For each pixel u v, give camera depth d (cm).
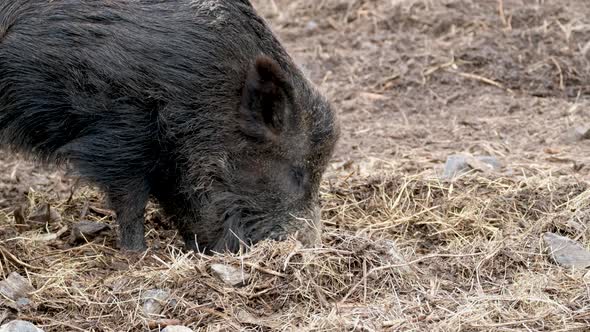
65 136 1265
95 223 1358
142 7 1245
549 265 1228
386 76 2056
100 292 1127
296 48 2194
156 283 1130
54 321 1077
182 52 1232
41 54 1230
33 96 1244
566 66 2047
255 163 1261
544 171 1544
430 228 1384
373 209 1446
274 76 1205
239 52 1254
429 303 1111
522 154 1689
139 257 1252
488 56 2086
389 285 1147
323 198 1464
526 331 1048
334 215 1430
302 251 1153
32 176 1570
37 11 1239
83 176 1257
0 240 1291
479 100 1975
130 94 1230
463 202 1431
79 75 1228
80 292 1125
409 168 1606
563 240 1266
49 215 1388
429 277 1180
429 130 1838
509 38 2139
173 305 1093
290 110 1247
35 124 1260
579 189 1438
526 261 1232
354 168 1609
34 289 1148
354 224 1394
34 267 1213
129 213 1276
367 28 2273
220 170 1262
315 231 1269
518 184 1478
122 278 1151
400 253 1209
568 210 1370
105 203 1365
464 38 2159
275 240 1223
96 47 1225
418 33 2225
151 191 1299
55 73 1232
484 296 1120
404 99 1986
